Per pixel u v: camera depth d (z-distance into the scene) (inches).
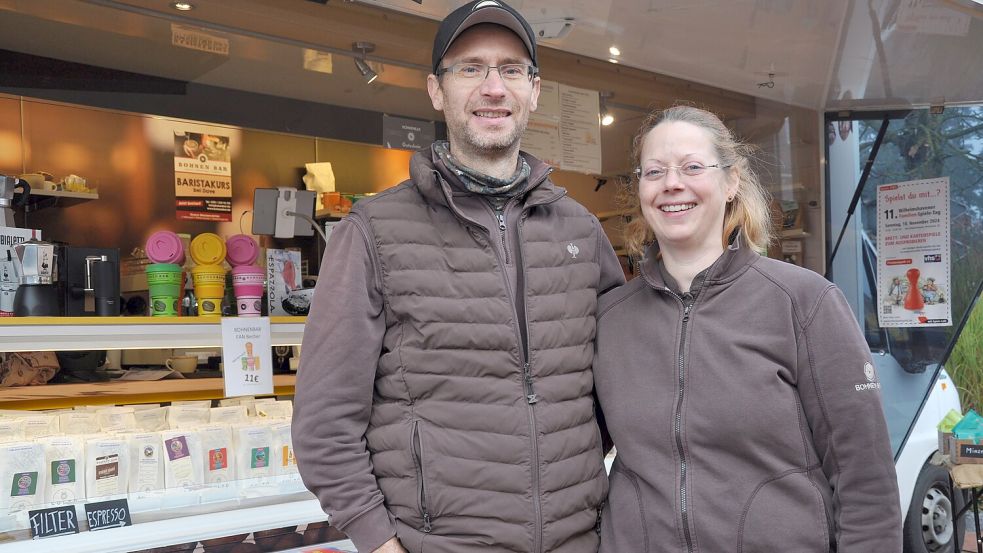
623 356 66.4
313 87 203.2
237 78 201.0
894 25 131.0
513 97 64.7
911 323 176.4
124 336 96.7
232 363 100.7
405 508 59.6
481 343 60.4
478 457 59.1
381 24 133.7
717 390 61.1
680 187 64.0
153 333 98.9
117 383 120.3
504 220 64.3
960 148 171.5
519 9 119.9
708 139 65.1
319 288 61.4
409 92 190.7
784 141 184.1
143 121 221.5
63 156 211.2
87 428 93.6
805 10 124.2
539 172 66.4
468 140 64.0
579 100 165.3
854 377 59.7
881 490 59.4
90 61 190.2
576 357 64.9
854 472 59.8
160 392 118.8
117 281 103.1
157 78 205.2
